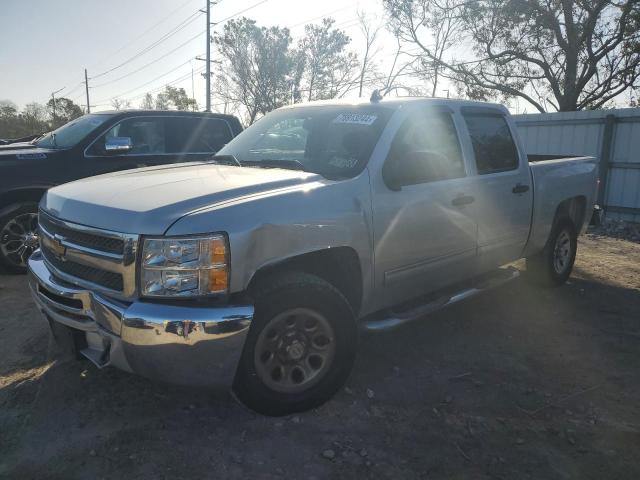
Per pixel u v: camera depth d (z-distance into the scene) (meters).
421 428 3.21
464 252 4.40
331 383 3.34
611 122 10.97
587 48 20.77
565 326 4.93
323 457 2.90
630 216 10.91
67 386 3.53
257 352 3.03
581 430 3.25
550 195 5.45
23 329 4.49
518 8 20.64
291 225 3.10
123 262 2.82
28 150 6.35
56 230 3.29
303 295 3.13
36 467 2.76
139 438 3.01
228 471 2.77
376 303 3.81
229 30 36.22
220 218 2.88
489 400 3.56
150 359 2.76
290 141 4.33
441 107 4.41
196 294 2.80
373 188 3.62
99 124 6.77
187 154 7.51
